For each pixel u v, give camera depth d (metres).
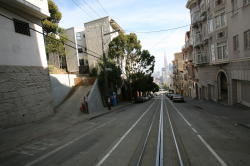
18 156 7.77
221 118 15.08
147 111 22.11
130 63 42.56
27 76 15.62
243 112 17.09
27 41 16.06
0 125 12.70
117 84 33.31
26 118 14.99
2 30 13.76
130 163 6.52
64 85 24.81
